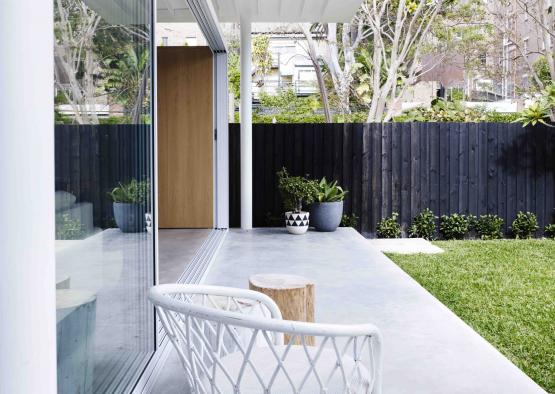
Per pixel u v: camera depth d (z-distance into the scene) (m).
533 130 8.06
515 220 8.09
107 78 1.91
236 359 1.59
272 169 7.92
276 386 1.40
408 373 2.53
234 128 7.89
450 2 12.44
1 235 0.92
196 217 7.38
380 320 3.34
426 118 12.26
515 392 2.34
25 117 0.92
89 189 1.72
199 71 7.30
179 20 6.45
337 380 1.43
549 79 12.09
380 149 8.01
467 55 12.70
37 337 0.94
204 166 7.34
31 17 0.92
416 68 12.84
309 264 5.04
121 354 2.07
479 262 6.49
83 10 1.68
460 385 2.40
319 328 1.22
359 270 4.77
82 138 1.66
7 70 0.91
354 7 6.75
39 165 0.94
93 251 1.76
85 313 1.68
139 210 2.36
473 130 8.04
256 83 13.91
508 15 12.09
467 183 8.07
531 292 5.18
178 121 7.33
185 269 4.51
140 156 2.39
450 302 4.83
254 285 2.61
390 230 7.96
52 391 0.97
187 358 1.39
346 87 13.44
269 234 6.96
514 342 3.80
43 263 0.95
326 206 7.04
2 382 0.93
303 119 13.77
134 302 2.27
